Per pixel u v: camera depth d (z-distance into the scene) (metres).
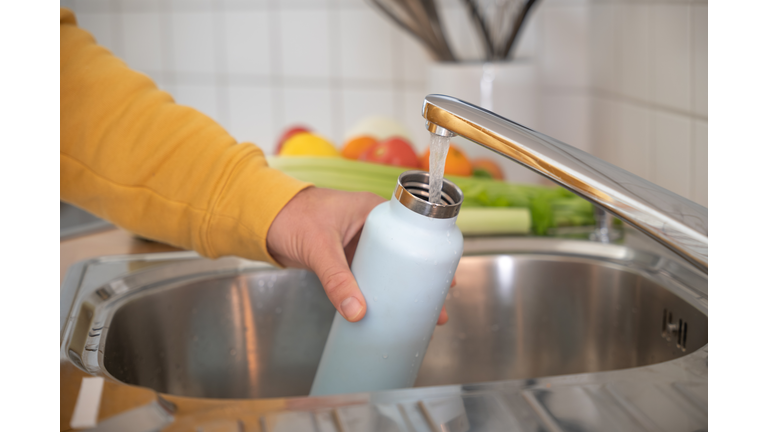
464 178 0.82
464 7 1.22
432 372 0.68
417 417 0.35
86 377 0.38
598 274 0.64
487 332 0.68
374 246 0.42
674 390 0.37
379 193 0.79
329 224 0.48
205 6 1.43
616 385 0.38
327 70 1.38
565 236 0.72
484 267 0.67
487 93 1.02
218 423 0.34
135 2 1.48
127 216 0.52
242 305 0.65
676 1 0.72
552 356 0.67
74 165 0.52
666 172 0.77
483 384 0.39
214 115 1.49
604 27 1.05
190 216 0.51
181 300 0.62
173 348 0.61
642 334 0.60
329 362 0.46
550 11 1.17
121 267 0.64
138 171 0.51
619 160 0.98
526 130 0.36
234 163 0.50
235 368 0.65
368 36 1.33
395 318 0.42
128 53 1.51
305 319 0.66
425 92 1.31
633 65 0.89
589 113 1.17
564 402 0.36
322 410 0.35
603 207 0.33
